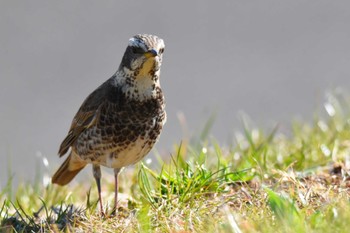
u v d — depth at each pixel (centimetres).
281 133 1708
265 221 985
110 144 1205
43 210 1294
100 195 1238
